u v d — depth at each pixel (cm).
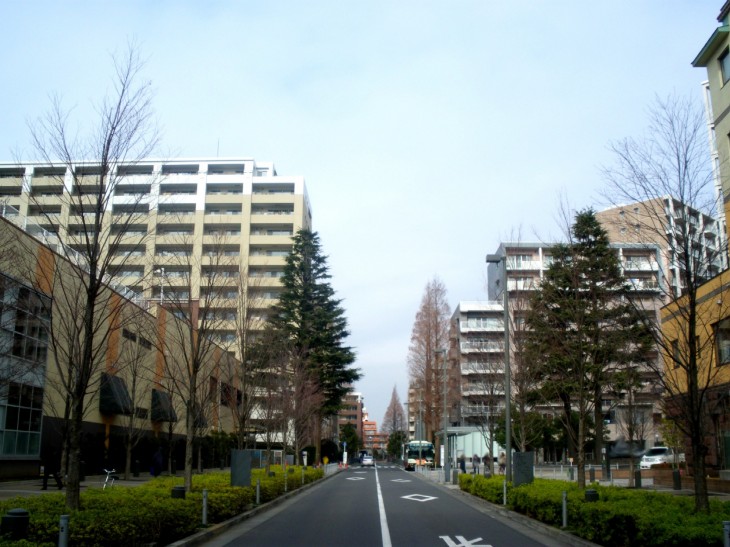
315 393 4803
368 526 1755
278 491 2662
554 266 2488
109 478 3234
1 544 777
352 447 13262
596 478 3875
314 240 5478
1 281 1906
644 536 1095
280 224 7981
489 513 2134
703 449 1280
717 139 2439
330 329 5247
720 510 1274
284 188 8200
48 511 1030
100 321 1376
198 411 2345
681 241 1353
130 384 3606
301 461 5697
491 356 3234
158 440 4197
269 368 3528
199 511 1528
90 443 3328
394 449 13062
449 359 6097
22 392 2766
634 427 3238
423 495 2980
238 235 7731
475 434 5612
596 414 3672
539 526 1669
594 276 2159
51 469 2917
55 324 2394
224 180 8112
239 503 1898
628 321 2066
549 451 6556
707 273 1396
